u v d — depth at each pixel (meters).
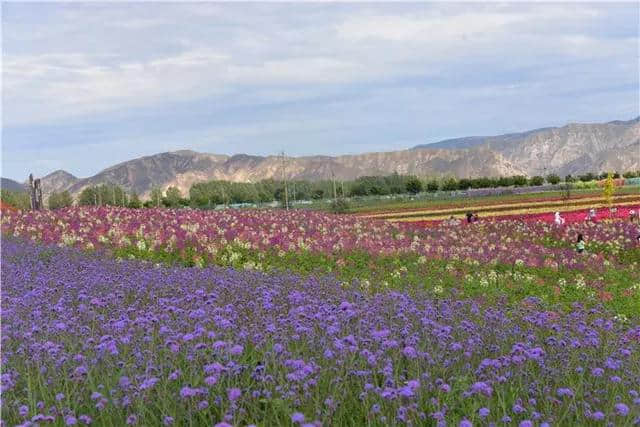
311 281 21.86
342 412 8.80
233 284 18.53
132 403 8.87
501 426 8.48
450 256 34.31
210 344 10.41
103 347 10.20
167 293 17.09
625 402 9.61
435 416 8.24
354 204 109.69
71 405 9.12
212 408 8.91
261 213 50.09
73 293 16.94
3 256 28.16
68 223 40.41
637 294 26.30
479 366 10.29
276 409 8.67
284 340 10.87
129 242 34.00
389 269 30.72
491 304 21.67
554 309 21.53
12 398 9.41
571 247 45.84
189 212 48.53
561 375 10.59
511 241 45.19
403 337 11.95
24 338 11.66
